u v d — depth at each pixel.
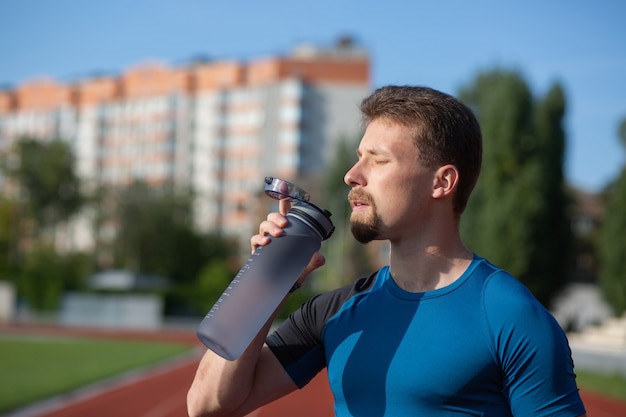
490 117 31.03
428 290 1.90
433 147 1.89
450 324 1.81
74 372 17.34
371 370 1.84
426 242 1.91
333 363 1.93
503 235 30.36
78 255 50.66
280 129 78.88
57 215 62.09
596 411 13.68
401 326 1.85
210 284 46.50
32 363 19.16
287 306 35.03
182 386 15.80
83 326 39.66
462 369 1.77
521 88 30.83
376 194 1.91
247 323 1.71
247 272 1.78
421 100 1.93
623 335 26.88
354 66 79.12
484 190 31.19
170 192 60.62
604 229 28.22
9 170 61.16
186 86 84.00
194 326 43.34
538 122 31.47
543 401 1.76
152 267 58.62
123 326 41.84
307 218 1.86
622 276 27.33
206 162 83.00
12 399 12.44
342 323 1.96
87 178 62.53
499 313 1.79
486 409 1.78
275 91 79.00
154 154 85.06
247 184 80.06
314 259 1.90
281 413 12.71
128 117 87.62
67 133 90.88
